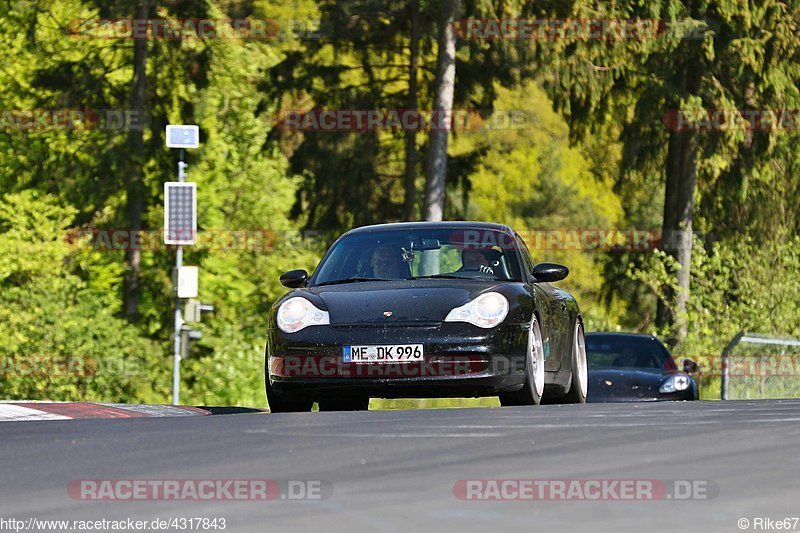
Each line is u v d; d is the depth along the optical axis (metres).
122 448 21.33
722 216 120.94
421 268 38.47
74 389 99.44
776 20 114.06
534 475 17.02
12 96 115.25
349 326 35.03
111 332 102.12
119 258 115.06
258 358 105.69
